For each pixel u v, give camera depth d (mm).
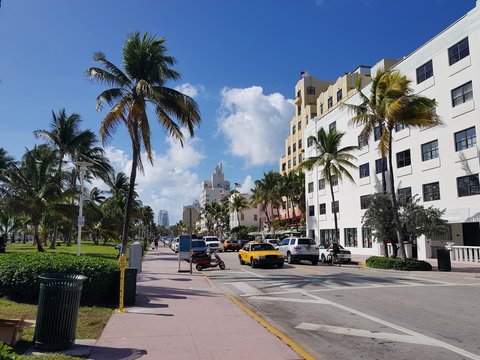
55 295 6359
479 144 26719
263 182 65938
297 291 14344
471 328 8445
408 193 33344
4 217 61281
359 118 24641
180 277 18000
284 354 6277
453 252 28188
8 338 6242
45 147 34094
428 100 22297
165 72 21172
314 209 50812
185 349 6531
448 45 29516
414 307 10945
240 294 13844
